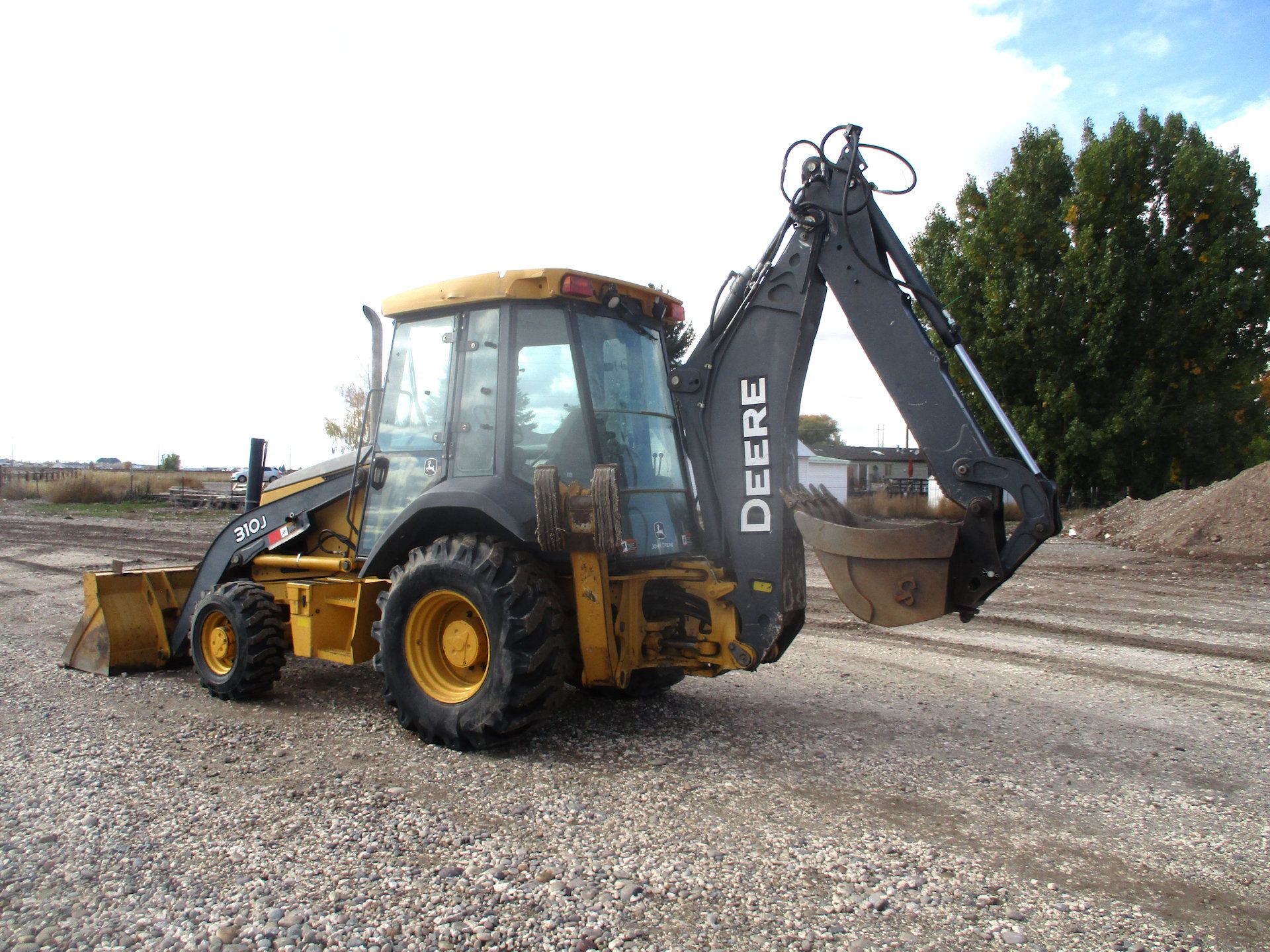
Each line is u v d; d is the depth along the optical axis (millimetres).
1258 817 3775
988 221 26766
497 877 3102
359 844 3373
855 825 3623
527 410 4688
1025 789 4082
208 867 3168
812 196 4480
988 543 4016
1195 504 16031
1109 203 25375
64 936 2697
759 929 2764
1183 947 2699
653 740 4797
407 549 5066
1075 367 24922
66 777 4129
